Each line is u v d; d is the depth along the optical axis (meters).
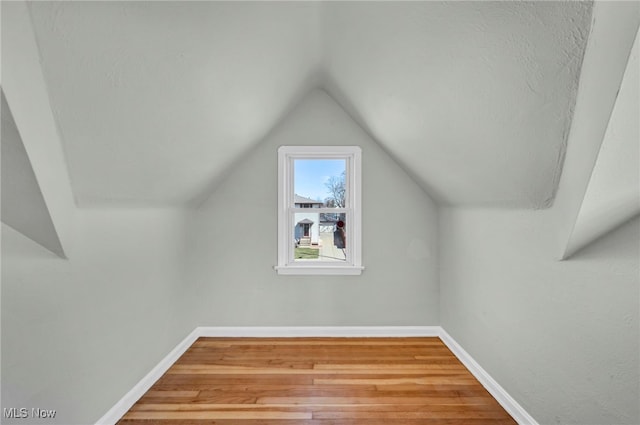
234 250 2.78
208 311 2.78
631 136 0.89
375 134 2.58
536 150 1.19
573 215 1.18
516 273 1.70
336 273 2.78
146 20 0.96
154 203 2.01
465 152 1.64
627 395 1.09
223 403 1.81
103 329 1.59
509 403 1.73
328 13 1.55
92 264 1.50
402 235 2.79
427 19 1.15
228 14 1.18
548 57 0.90
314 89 2.75
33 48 0.86
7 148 0.95
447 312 2.62
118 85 1.08
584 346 1.26
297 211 2.86
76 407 1.42
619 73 0.80
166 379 2.07
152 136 1.43
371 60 1.67
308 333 2.78
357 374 2.13
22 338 1.17
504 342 1.81
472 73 1.18
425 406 1.79
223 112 1.77
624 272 1.11
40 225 1.18
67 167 1.17
